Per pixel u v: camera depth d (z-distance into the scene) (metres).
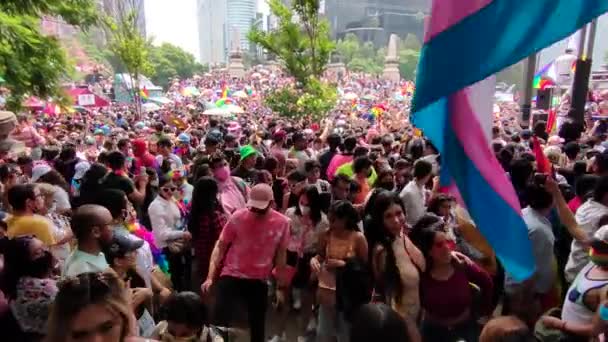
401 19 123.06
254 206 4.06
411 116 2.91
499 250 2.97
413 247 3.60
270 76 75.44
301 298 5.09
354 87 70.56
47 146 9.22
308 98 17.23
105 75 51.56
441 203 4.68
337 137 7.71
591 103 17.48
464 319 3.49
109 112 29.28
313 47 16.86
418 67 2.79
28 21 9.47
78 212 3.15
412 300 3.56
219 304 4.04
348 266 3.93
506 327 2.19
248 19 167.25
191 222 5.01
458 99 2.98
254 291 4.11
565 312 3.12
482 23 2.63
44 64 9.91
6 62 8.96
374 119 26.70
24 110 10.73
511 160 6.09
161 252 5.11
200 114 27.16
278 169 7.09
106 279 2.11
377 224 3.75
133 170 7.81
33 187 4.15
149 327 3.22
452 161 3.02
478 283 3.64
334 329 4.25
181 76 102.50
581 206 4.20
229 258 4.15
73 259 3.08
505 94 34.62
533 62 12.91
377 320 1.96
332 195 5.57
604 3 2.41
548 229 3.85
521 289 3.80
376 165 6.71
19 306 2.82
